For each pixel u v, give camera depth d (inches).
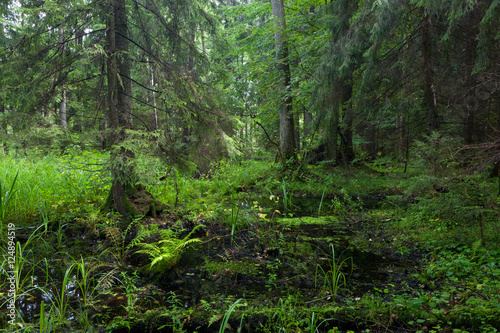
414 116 309.0
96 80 188.5
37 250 157.9
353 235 203.3
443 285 127.9
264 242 183.2
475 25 252.4
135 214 202.1
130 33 217.0
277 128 520.4
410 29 299.3
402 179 382.3
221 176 386.0
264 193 346.6
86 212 198.1
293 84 379.9
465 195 152.6
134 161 175.0
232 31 505.7
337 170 412.8
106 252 159.0
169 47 233.8
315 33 405.4
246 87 442.6
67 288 123.2
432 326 97.0
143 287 127.6
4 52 174.2
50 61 178.4
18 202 193.2
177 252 156.9
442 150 172.2
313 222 232.4
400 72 287.7
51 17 163.2
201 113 209.2
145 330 98.2
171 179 294.8
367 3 270.2
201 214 222.5
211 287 130.2
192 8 228.2
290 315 102.0
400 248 174.7
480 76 238.5
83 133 179.6
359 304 110.0
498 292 110.9
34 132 173.9
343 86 320.2
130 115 195.5
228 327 99.0
